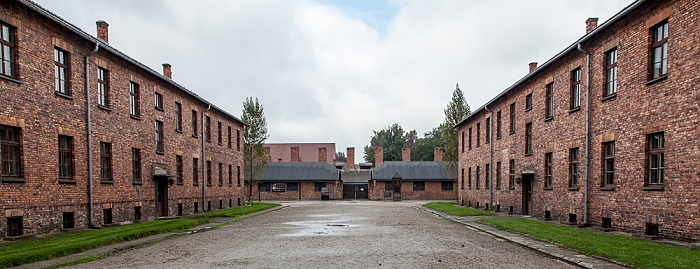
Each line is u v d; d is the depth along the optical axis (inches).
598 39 667.4
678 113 498.3
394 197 2245.3
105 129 743.1
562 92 786.2
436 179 2258.9
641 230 559.2
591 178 680.4
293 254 442.6
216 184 1318.9
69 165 657.0
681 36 495.5
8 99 540.4
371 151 3954.2
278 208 1425.9
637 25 574.2
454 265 380.8
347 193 2393.0
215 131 1325.0
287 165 2394.2
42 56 599.8
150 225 721.0
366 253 446.6
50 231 602.2
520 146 994.1
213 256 439.5
